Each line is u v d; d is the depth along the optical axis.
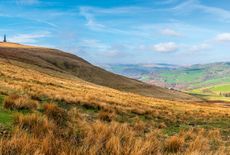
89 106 24.78
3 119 10.70
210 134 19.34
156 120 26.45
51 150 7.12
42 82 55.44
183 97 186.62
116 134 10.10
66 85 66.19
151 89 182.25
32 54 159.88
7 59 114.56
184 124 27.73
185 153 9.51
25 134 7.75
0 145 6.73
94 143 8.64
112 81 169.75
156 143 9.67
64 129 11.10
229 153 10.39
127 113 26.20
